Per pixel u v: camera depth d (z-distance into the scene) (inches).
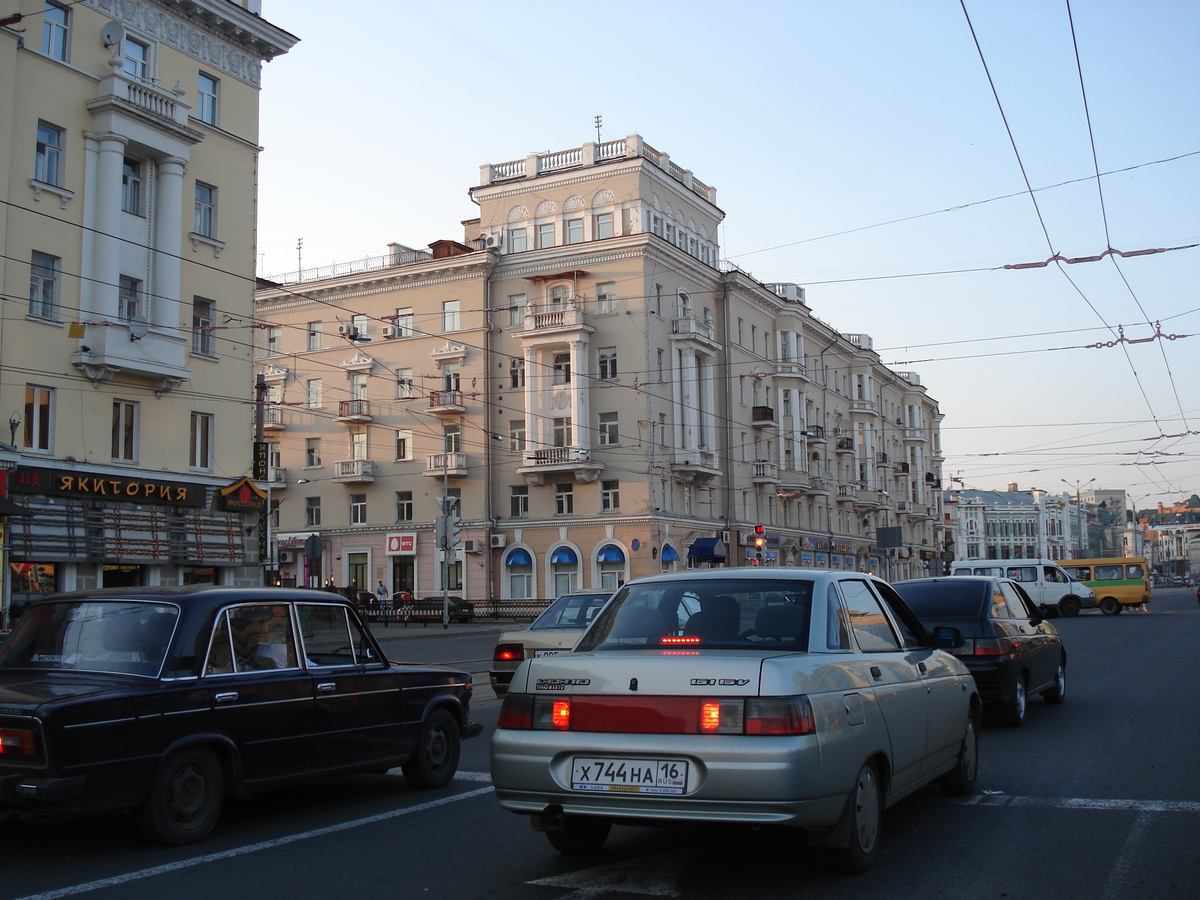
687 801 201.5
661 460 1854.1
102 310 1007.0
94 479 1010.1
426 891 219.1
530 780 215.8
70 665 267.6
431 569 1963.6
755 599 238.5
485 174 2034.9
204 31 1154.7
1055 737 431.8
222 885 225.3
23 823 285.3
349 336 1752.0
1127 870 232.2
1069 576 1761.8
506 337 1948.8
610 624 244.4
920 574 3253.0
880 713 234.5
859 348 2770.7
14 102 950.4
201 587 291.9
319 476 2084.2
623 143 1931.6
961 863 238.5
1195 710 502.9
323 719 297.6
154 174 1078.4
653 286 1875.0
